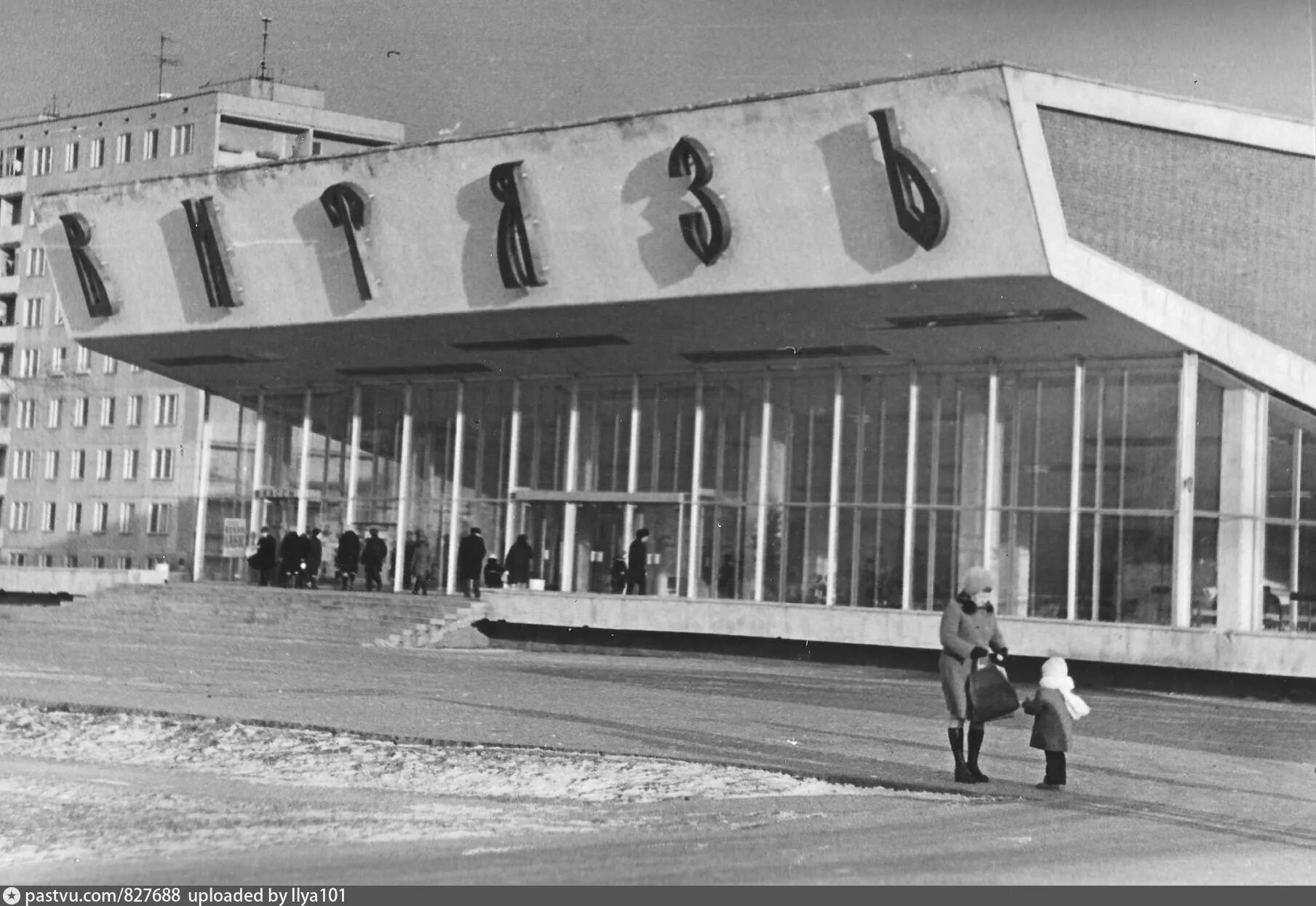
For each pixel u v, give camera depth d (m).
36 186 103.81
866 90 39.22
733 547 49.81
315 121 100.38
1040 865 13.35
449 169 46.75
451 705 26.67
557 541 53.44
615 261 45.12
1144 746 24.28
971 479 45.97
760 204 42.19
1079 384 44.50
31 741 21.70
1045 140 38.81
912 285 41.03
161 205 53.44
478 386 55.97
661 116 42.47
